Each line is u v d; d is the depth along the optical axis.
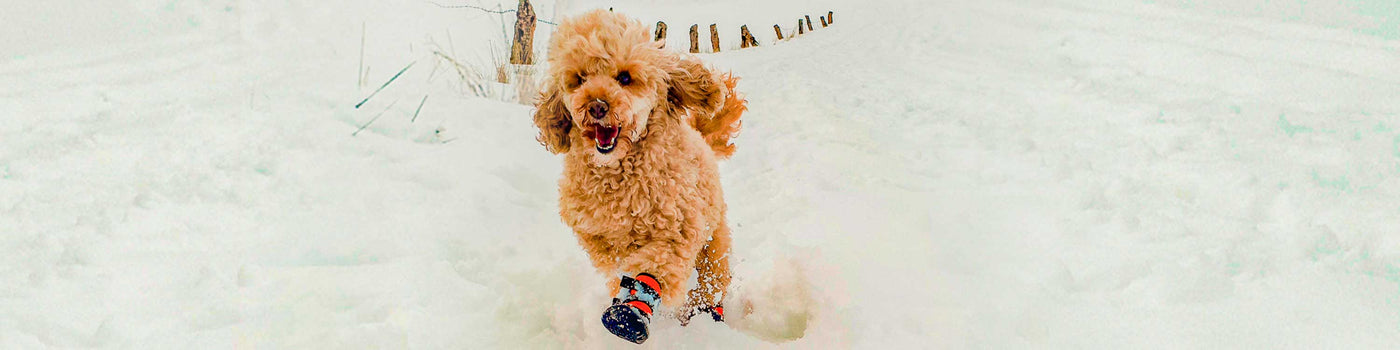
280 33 8.86
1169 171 3.99
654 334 2.73
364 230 3.38
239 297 2.69
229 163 4.11
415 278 2.95
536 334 2.76
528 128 5.48
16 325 2.42
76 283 2.72
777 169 4.88
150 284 2.74
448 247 3.29
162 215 3.37
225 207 3.51
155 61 7.27
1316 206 3.26
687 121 3.34
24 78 6.37
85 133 4.66
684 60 2.98
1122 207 3.56
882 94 7.26
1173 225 3.23
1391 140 4.13
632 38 2.71
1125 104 5.61
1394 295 2.49
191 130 4.73
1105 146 4.59
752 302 3.11
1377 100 5.09
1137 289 2.73
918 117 6.09
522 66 7.71
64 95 5.69
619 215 2.64
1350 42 7.33
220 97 5.60
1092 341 2.44
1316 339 2.28
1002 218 3.62
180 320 2.52
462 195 3.96
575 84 2.73
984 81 7.33
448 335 2.60
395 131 4.95
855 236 3.55
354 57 7.46
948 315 2.69
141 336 2.41
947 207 3.85
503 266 3.25
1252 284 2.65
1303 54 6.89
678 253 2.64
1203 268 2.80
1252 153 4.12
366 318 2.63
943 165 4.66
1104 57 7.65
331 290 2.79
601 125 2.50
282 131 4.74
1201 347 2.31
